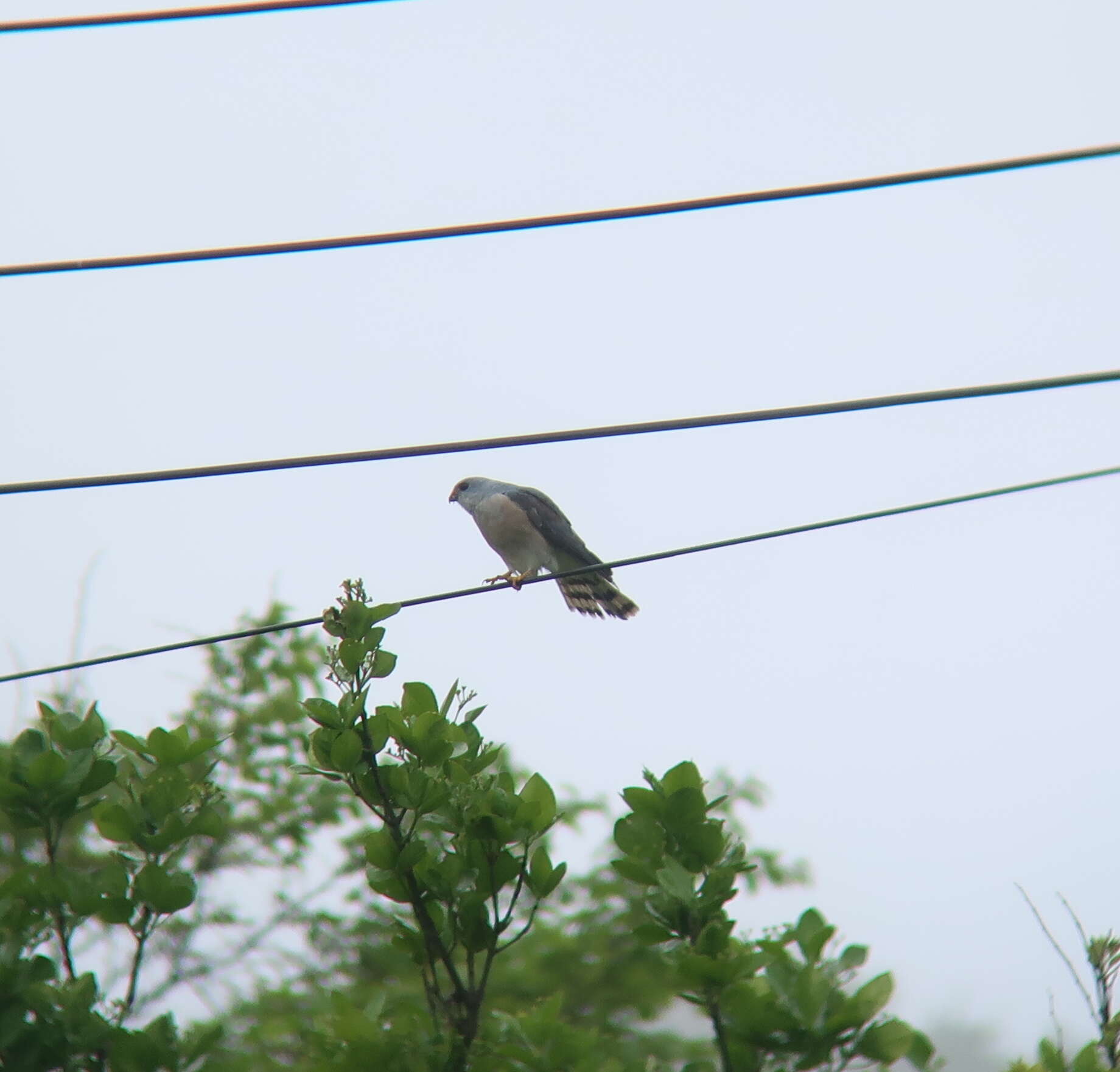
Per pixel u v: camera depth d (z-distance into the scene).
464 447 10.80
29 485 10.71
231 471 10.77
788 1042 9.53
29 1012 10.02
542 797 10.55
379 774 10.28
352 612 10.62
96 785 10.72
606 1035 17.38
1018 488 10.51
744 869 10.30
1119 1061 10.07
